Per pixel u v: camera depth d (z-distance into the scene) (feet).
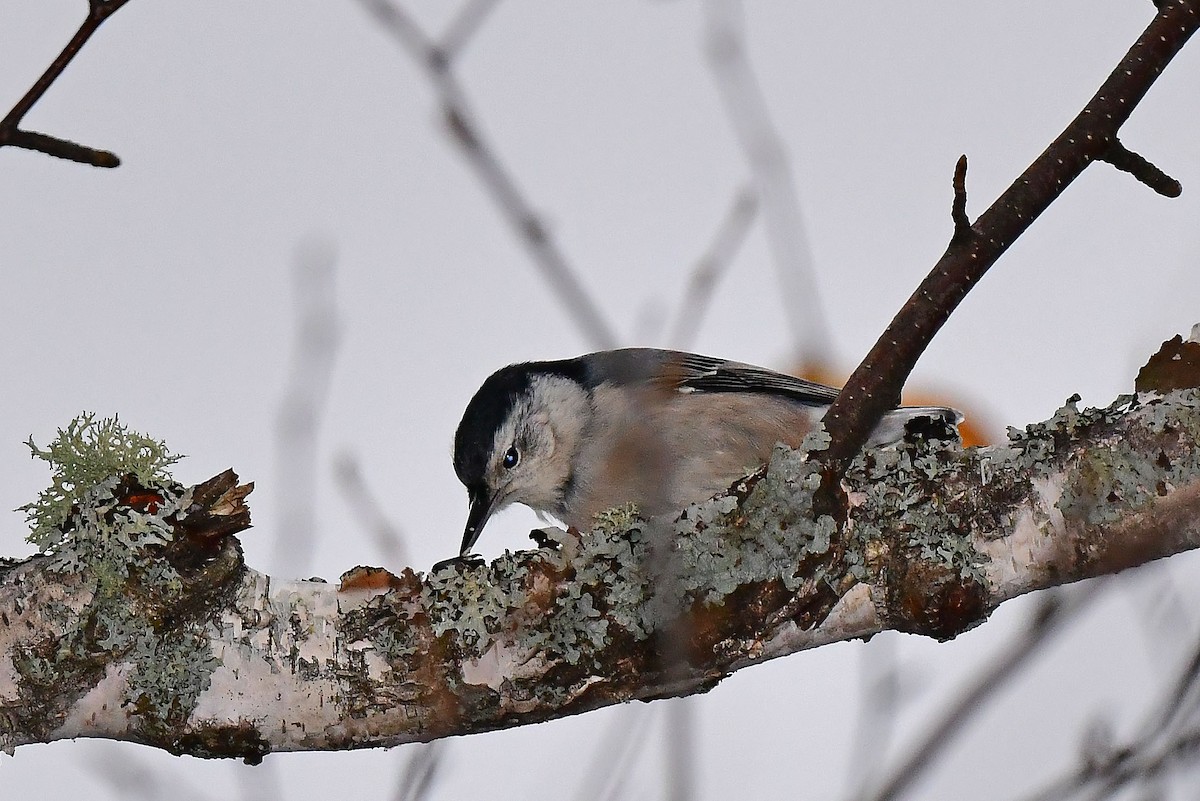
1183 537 19.62
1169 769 18.60
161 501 18.35
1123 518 19.61
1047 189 19.57
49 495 18.29
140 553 18.06
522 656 18.84
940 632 19.61
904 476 19.84
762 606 18.71
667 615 18.60
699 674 18.94
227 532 18.42
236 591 18.81
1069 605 16.79
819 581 18.90
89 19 16.51
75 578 18.04
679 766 14.58
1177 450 19.71
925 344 19.22
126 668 18.31
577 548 19.16
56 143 16.31
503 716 19.07
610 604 18.80
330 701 18.78
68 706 18.21
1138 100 19.88
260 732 18.76
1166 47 19.99
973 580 19.43
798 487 18.88
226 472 18.62
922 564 19.40
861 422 19.04
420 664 18.79
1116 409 20.34
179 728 18.56
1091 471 19.74
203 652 18.56
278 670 18.66
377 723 18.95
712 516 19.02
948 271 19.31
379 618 18.97
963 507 19.70
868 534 19.45
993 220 19.44
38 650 17.89
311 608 19.01
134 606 18.16
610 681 18.94
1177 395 20.10
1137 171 19.83
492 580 19.07
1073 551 19.62
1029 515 19.70
